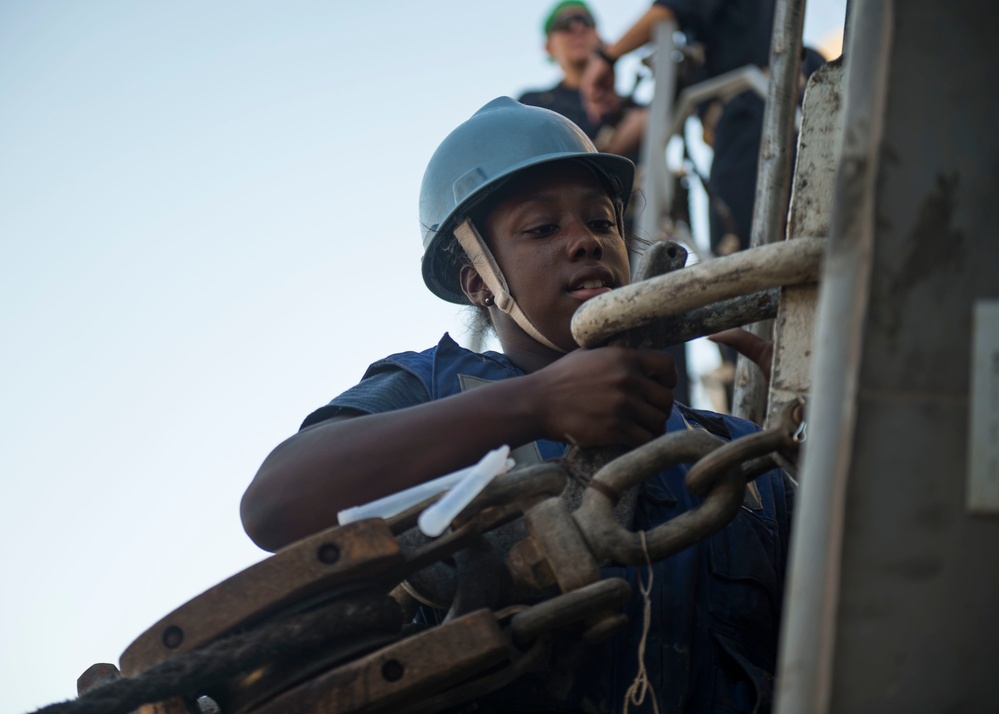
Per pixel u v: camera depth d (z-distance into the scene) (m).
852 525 0.98
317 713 1.35
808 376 1.50
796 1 2.37
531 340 2.11
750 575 1.81
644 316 1.54
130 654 1.42
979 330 1.00
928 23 1.06
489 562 1.59
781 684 0.97
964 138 1.04
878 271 1.01
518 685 1.64
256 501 1.70
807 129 1.59
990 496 0.98
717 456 1.46
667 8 4.41
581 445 1.66
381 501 1.46
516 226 2.07
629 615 1.71
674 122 4.41
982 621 0.97
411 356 2.01
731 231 4.04
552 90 5.18
